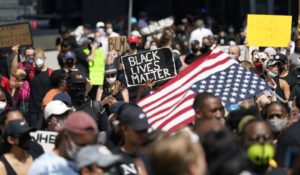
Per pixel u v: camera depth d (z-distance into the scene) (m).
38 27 45.28
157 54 16.98
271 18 20.33
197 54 22.42
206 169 7.10
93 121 9.36
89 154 8.31
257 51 19.25
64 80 15.58
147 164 8.16
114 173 8.33
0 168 11.09
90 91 20.28
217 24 39.94
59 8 50.81
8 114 11.96
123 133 10.02
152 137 9.28
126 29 38.69
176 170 6.74
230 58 14.02
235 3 45.25
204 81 13.80
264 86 13.64
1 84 19.98
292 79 18.17
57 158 9.55
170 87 13.88
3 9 46.53
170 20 32.50
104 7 50.44
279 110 11.81
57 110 12.47
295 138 10.70
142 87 16.98
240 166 7.12
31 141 11.50
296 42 20.86
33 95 19.52
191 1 50.03
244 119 10.02
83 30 31.06
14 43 22.56
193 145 6.80
